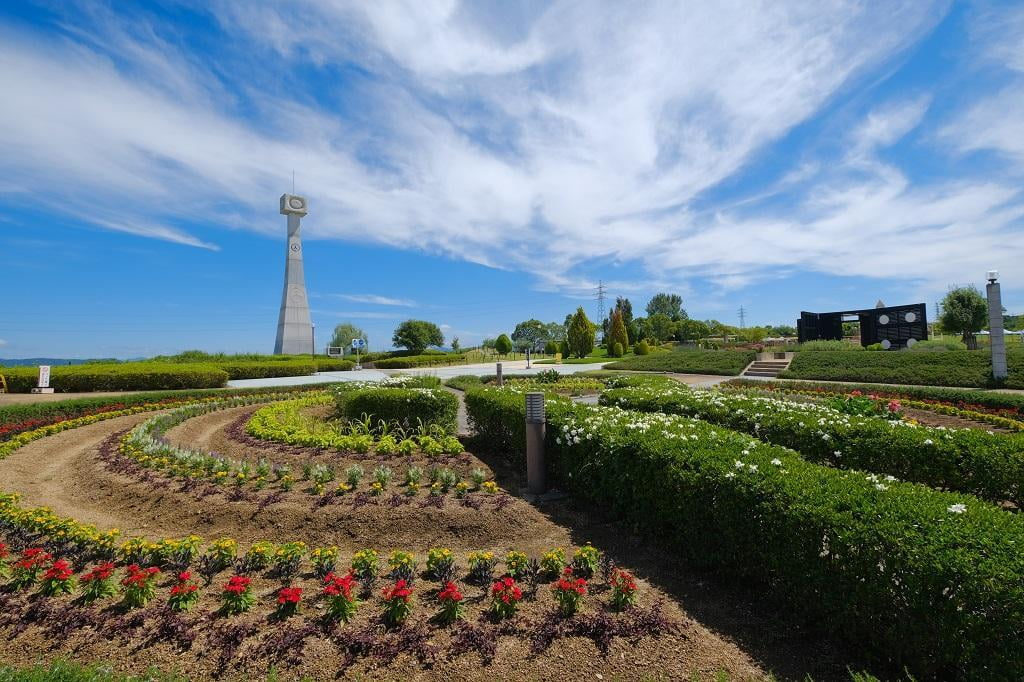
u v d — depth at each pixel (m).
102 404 12.53
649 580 3.97
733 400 8.46
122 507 5.36
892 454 6.07
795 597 3.39
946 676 2.70
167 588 3.61
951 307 29.78
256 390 17.38
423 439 7.04
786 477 3.83
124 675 2.76
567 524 5.09
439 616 3.27
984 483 5.47
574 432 5.82
